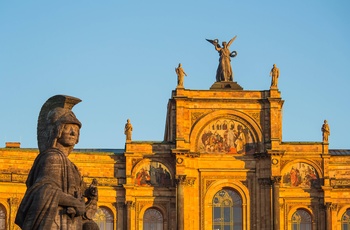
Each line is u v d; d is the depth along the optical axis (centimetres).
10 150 11281
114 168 11588
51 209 2842
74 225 2886
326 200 11475
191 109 11681
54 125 2983
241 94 11719
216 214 11506
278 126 11625
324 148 11581
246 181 11575
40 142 3009
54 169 2916
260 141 11638
